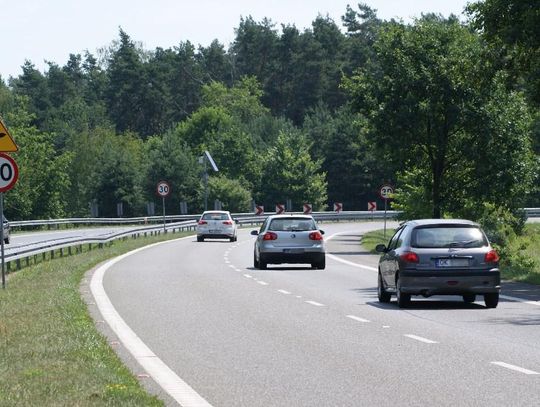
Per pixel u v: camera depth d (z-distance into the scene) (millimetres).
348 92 107688
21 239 115375
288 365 26094
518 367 25547
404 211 110750
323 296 48531
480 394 21562
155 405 19281
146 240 114125
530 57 67125
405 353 28328
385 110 105062
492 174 104562
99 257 78375
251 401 20844
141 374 24406
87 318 35719
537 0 62688
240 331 33844
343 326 35469
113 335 32625
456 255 42844
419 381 23391
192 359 27219
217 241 123188
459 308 42938
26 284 51781
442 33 105000
